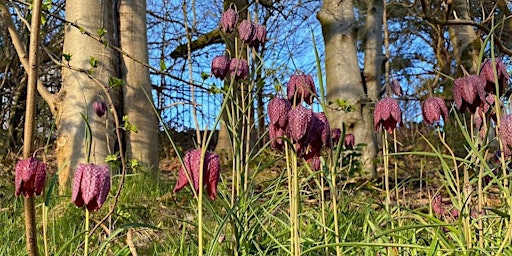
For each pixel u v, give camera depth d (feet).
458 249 1.34
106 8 3.80
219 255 1.57
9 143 6.23
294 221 1.14
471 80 1.31
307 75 1.28
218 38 7.27
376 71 5.39
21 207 2.74
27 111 1.04
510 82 1.55
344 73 5.09
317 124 1.15
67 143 3.52
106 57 3.72
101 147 3.58
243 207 1.52
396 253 1.53
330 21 5.21
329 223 1.91
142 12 4.13
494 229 1.85
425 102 1.43
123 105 3.96
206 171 1.10
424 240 1.62
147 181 3.39
